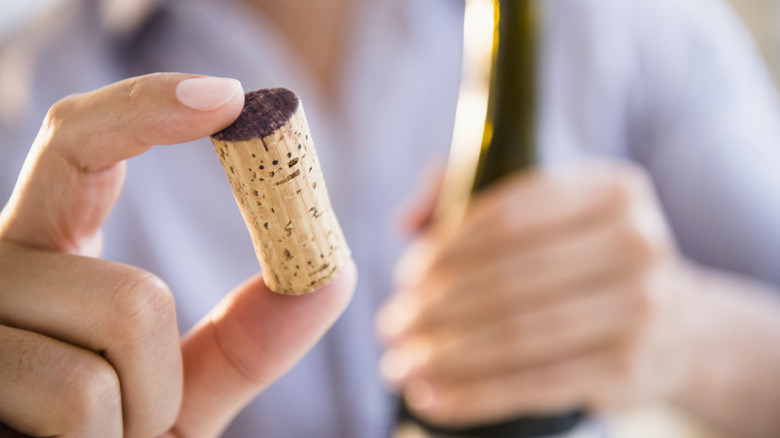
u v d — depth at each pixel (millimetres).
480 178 399
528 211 370
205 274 598
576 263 368
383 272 616
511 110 386
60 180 235
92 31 633
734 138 619
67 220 242
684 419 592
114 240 579
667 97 660
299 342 245
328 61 638
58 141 230
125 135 225
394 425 460
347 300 245
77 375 223
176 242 589
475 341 372
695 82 652
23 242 242
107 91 225
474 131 402
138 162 588
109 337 226
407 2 620
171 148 600
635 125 678
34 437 226
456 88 645
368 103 612
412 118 634
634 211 370
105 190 242
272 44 599
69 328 227
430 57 636
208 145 600
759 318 540
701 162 625
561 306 369
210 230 608
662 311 375
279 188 226
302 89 601
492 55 378
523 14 373
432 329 382
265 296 245
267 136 220
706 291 566
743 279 612
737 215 604
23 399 223
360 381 600
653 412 604
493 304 370
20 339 227
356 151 608
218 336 248
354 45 615
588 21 648
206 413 251
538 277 369
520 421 409
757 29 1043
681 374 507
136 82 222
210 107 217
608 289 368
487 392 374
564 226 369
